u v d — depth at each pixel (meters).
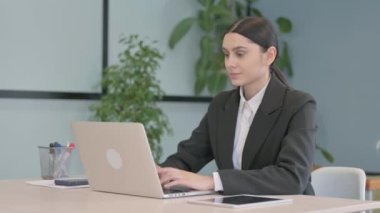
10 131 4.07
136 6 4.68
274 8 5.29
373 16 4.68
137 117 4.22
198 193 2.07
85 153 2.21
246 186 2.08
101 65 4.48
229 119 2.42
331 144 4.92
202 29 5.12
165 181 2.09
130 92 4.24
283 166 2.13
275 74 2.43
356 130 4.78
